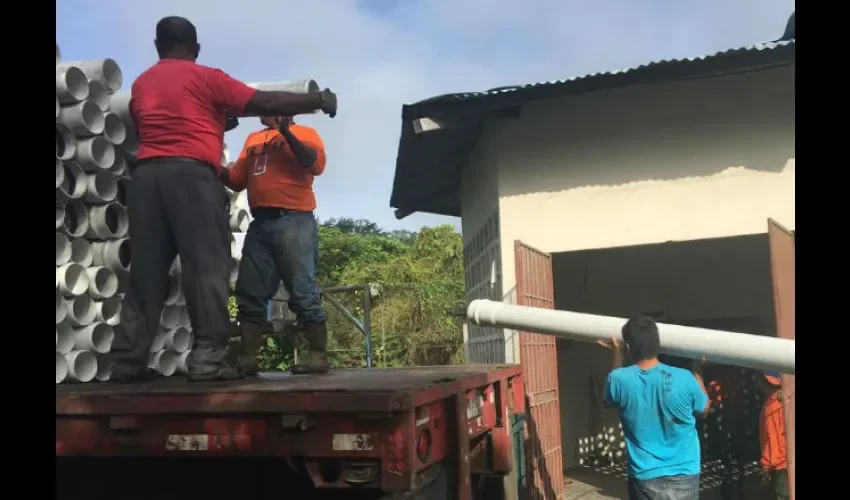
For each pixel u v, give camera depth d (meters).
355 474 2.02
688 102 5.80
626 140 5.92
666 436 3.55
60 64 3.15
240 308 3.53
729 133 5.70
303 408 2.01
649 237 5.82
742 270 8.85
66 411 2.19
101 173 3.27
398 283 14.57
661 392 3.54
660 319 8.96
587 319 4.34
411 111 5.71
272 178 3.43
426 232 18.48
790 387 4.91
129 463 2.68
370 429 1.99
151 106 2.86
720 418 7.86
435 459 2.39
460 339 13.66
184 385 2.64
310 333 3.64
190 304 2.86
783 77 5.59
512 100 5.50
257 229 3.51
